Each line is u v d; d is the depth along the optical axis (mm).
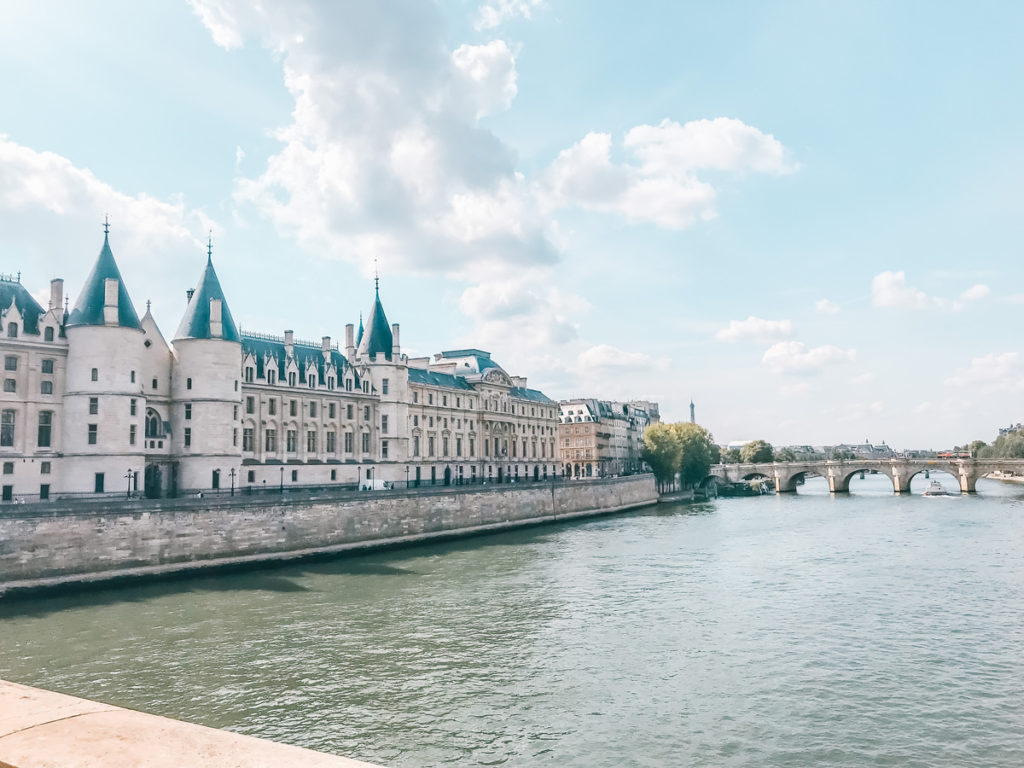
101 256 72250
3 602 49875
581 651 37750
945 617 44344
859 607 47219
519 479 147000
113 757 5855
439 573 62438
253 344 94750
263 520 67562
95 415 68438
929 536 83875
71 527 54500
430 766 24797
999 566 61812
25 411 66875
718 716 29250
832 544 78625
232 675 33562
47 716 6992
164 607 48156
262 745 6227
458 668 34906
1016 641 39000
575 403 192875
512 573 62031
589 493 126375
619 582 56938
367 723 28250
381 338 110000
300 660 35906
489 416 136875
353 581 58469
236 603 49406
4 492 65000
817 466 184125
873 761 25391
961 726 28188
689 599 50125
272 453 91625
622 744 26672
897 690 32000
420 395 120188
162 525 59719
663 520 114875
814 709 29953
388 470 107938
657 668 35062
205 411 78000
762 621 43812
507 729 27875
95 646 38188
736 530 95500
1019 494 159250
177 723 6828
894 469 174000
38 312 71250
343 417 102062
